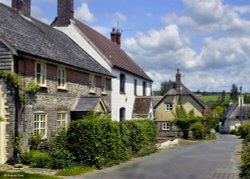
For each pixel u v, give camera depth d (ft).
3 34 62.80
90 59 102.12
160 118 167.94
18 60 61.98
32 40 72.69
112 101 110.11
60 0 110.63
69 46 95.81
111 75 105.19
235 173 53.52
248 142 101.30
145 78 146.51
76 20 115.03
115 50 134.51
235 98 427.74
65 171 53.16
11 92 61.16
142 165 61.72
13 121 61.26
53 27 108.06
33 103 66.18
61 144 59.41
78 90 85.05
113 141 63.00
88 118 65.62
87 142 58.54
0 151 60.34
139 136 80.33
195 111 166.30
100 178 48.93
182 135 155.12
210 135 167.32
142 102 134.21
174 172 54.13
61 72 77.87
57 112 74.84
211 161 67.72
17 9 82.69
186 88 177.06
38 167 57.93
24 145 63.00
